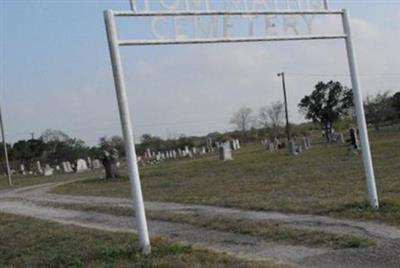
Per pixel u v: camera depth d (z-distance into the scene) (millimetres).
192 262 9141
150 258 9656
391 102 78750
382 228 11102
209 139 94188
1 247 13258
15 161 86312
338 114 73250
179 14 11062
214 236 12094
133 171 10289
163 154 84750
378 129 76562
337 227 11555
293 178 23781
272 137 88750
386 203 13438
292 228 11758
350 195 16000
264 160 41906
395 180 18703
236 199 17797
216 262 9094
